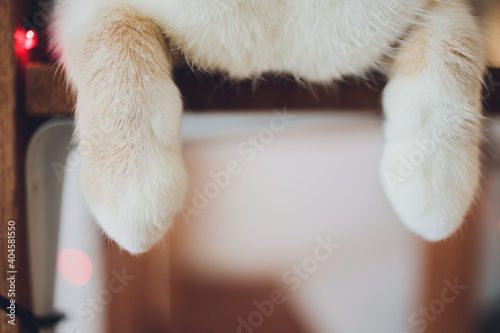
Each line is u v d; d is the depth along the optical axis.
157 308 0.47
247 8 0.30
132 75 0.30
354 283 0.49
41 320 0.36
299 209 0.49
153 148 0.30
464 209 0.31
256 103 0.32
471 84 0.31
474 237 0.47
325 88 0.32
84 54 0.31
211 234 0.48
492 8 0.33
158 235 0.30
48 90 0.31
